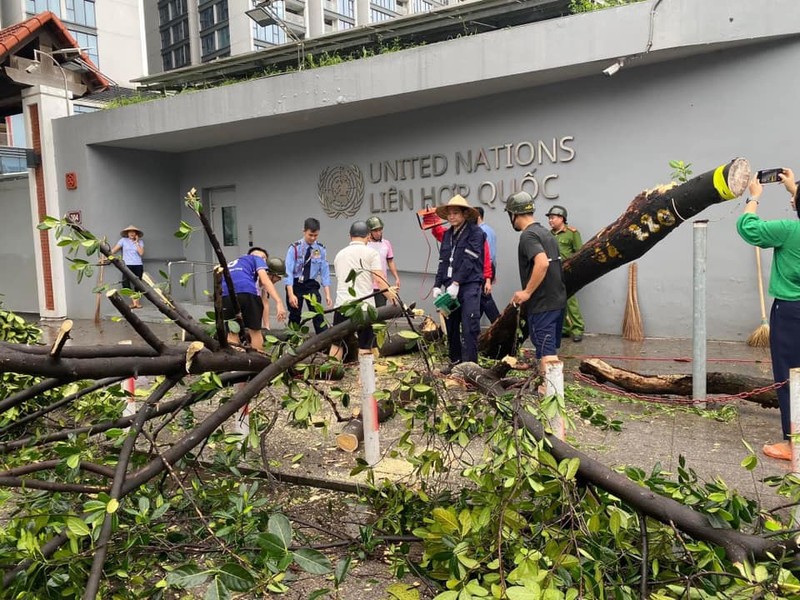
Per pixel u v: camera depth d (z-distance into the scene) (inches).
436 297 263.3
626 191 357.1
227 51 3351.4
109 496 98.3
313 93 412.2
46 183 537.3
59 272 543.2
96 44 2352.4
